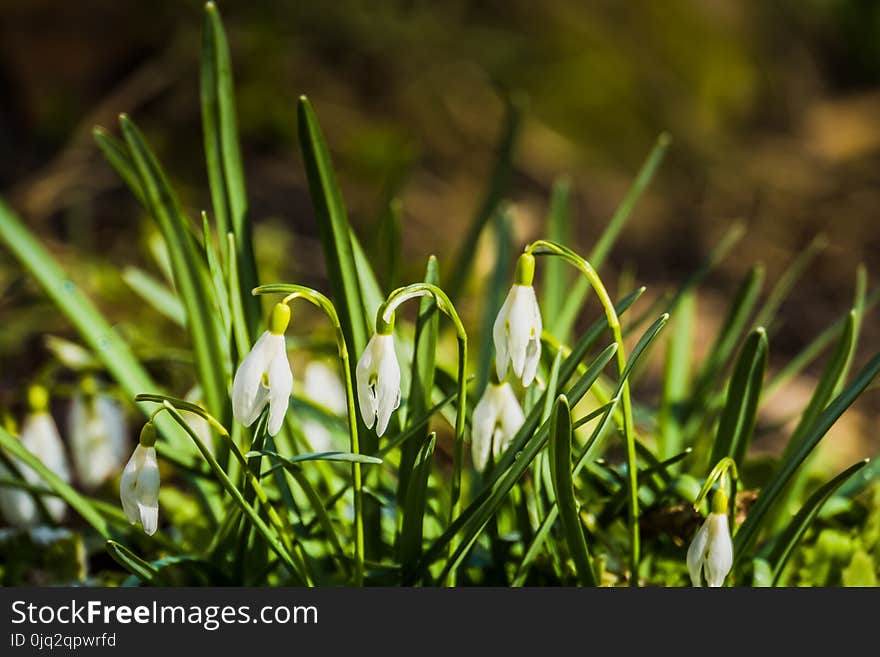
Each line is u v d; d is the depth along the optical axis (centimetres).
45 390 80
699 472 83
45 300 113
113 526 77
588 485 79
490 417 72
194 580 78
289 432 77
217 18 76
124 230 157
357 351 75
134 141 77
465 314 110
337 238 75
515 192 213
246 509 71
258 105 202
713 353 83
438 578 73
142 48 196
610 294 174
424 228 191
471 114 226
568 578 76
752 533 73
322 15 216
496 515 75
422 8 235
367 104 217
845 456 120
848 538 79
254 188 182
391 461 79
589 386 70
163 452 77
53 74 188
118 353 80
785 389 139
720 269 202
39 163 176
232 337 75
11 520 81
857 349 164
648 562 79
